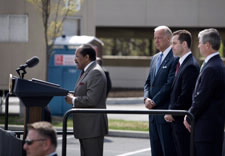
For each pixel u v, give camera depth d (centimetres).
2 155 879
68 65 2241
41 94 817
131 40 4475
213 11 4147
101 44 2384
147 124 2158
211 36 936
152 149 1140
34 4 2286
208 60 939
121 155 1645
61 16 2447
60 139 1791
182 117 1035
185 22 4153
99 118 1044
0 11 2344
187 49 1061
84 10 2680
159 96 1109
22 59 2334
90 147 1044
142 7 4172
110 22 4191
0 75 2339
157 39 1138
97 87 1042
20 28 2339
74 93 1075
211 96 927
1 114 2322
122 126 2098
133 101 3138
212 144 932
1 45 2339
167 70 1121
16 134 998
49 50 2253
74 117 1049
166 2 4156
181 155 1041
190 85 1040
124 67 4197
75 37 2281
